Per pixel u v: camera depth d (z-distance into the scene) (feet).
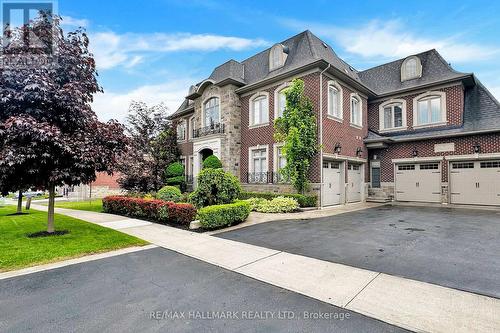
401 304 11.32
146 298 12.24
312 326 9.84
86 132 24.62
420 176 51.29
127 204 38.93
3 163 19.65
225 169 54.44
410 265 16.11
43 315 10.76
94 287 13.48
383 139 52.34
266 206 39.50
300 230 26.61
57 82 23.80
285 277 14.61
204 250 20.06
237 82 55.11
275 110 49.60
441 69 51.39
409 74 55.57
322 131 43.62
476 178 45.37
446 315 10.36
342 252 19.01
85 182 25.71
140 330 9.68
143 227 29.40
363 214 36.88
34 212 44.83
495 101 46.55
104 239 23.17
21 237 23.90
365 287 13.10
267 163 50.52
